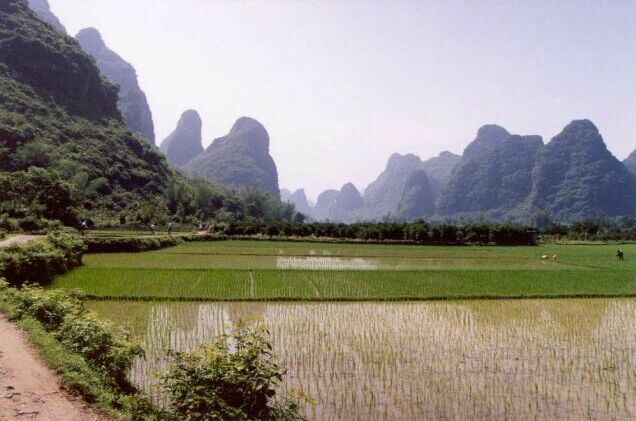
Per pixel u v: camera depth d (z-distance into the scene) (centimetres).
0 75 8275
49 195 4925
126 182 8400
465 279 2641
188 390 777
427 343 1456
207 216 9450
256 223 6400
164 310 1805
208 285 2269
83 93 9706
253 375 795
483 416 973
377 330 1596
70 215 4972
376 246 5269
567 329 1653
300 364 1248
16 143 7144
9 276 1977
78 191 6550
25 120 7794
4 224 4200
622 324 1734
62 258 2466
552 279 2711
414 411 985
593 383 1157
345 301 2055
